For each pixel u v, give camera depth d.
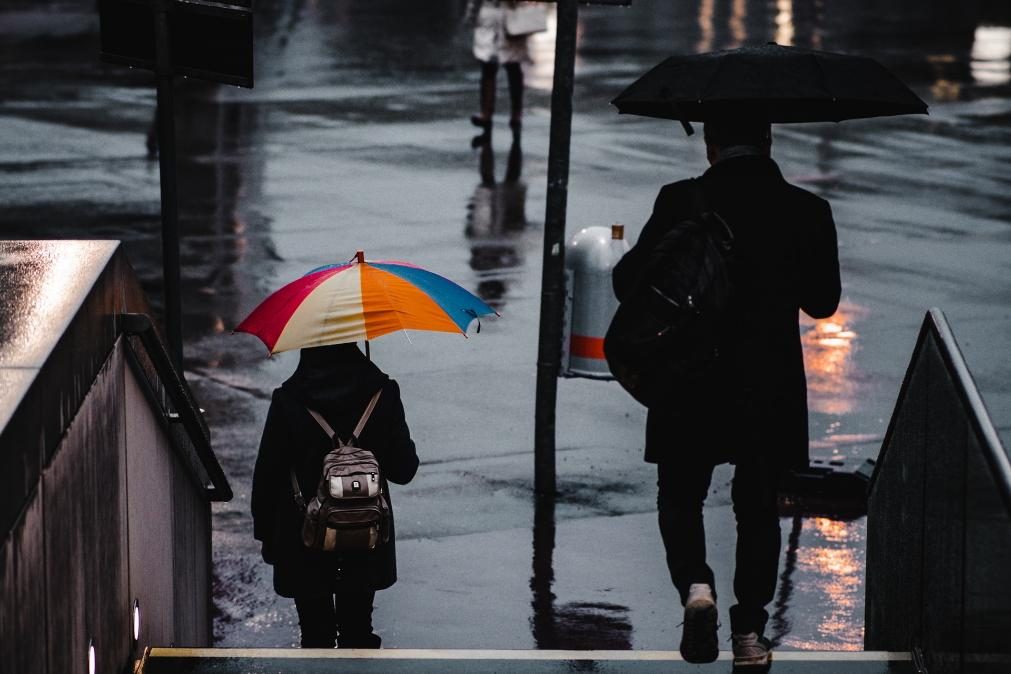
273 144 60.91
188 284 41.66
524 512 27.22
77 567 12.66
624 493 28.23
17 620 10.38
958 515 14.70
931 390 16.48
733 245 14.29
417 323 17.00
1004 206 52.25
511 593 23.86
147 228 47.66
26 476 10.65
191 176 54.97
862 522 26.92
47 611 11.42
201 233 47.19
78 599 12.71
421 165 57.66
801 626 22.77
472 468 29.36
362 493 16.53
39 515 11.11
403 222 49.03
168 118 21.64
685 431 14.55
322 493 16.62
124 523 15.12
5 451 9.95
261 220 49.03
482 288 41.97
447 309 17.38
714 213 14.23
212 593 23.62
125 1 21.47
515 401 33.41
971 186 55.12
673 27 93.88
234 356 35.97
